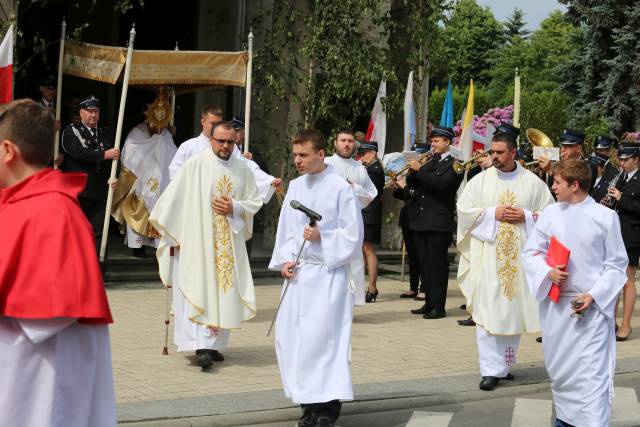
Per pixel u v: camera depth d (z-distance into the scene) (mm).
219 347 8258
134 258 13273
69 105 13312
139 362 8273
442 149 11203
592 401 6148
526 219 8133
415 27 15664
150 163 12945
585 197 6312
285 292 6648
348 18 14570
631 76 28703
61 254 3488
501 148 8312
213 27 17266
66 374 3586
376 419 6984
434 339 10008
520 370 8766
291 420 6832
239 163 8531
